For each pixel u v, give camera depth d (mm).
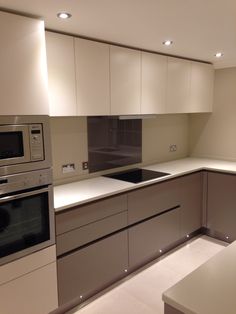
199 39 2523
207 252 3240
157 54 3008
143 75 2889
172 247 3336
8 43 1718
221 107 3852
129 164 3408
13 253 1876
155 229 2963
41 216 1993
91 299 2477
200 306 894
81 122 2854
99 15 1873
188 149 4289
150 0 1640
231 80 3709
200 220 3623
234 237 3361
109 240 2494
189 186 3359
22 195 1854
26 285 1975
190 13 1859
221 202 3412
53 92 2203
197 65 3537
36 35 1847
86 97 2426
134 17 1928
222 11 1831
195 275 1061
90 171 2996
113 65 2594
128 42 2596
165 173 3139
